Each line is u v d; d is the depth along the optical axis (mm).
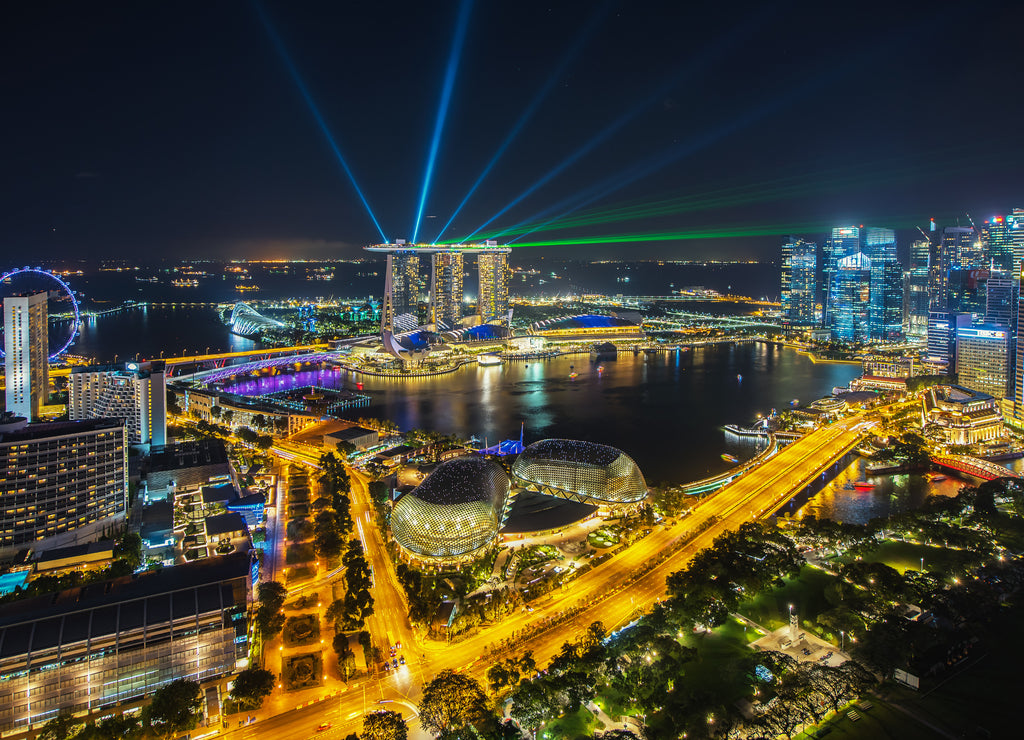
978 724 199000
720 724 193125
